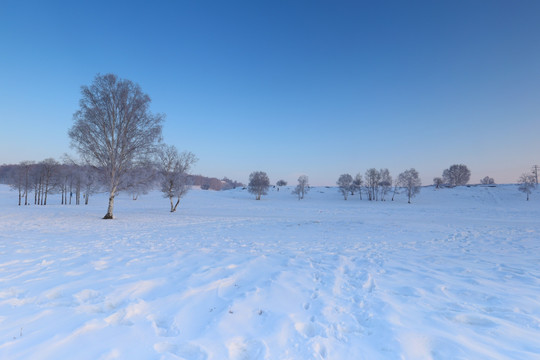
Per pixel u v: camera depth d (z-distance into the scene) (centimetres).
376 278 562
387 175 7800
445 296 455
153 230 1395
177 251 825
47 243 904
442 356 275
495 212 3253
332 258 761
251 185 7638
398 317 368
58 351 263
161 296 435
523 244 1015
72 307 376
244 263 677
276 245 981
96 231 1291
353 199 7725
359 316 378
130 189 2286
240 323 346
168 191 3078
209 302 416
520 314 377
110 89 2158
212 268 618
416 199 7238
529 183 6881
